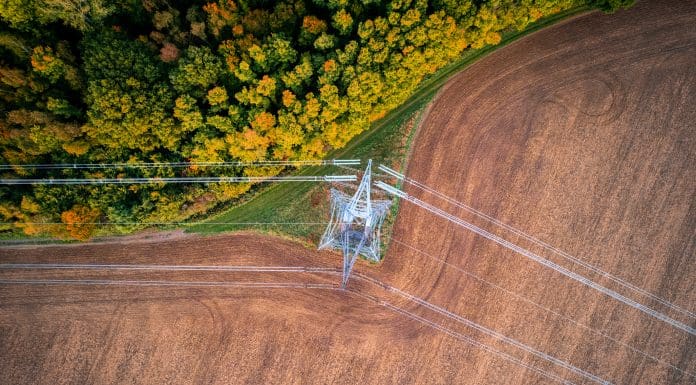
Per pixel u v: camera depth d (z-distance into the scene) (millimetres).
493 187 40906
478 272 41094
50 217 37500
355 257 37188
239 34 35312
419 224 40844
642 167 41000
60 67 35156
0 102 35438
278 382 41156
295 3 36281
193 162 37219
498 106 40688
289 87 36312
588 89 40969
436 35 34844
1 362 41219
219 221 41156
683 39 40938
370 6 36469
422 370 41094
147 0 35531
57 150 37250
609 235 41219
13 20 34844
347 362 41219
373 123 41000
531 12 36719
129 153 37219
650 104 41031
